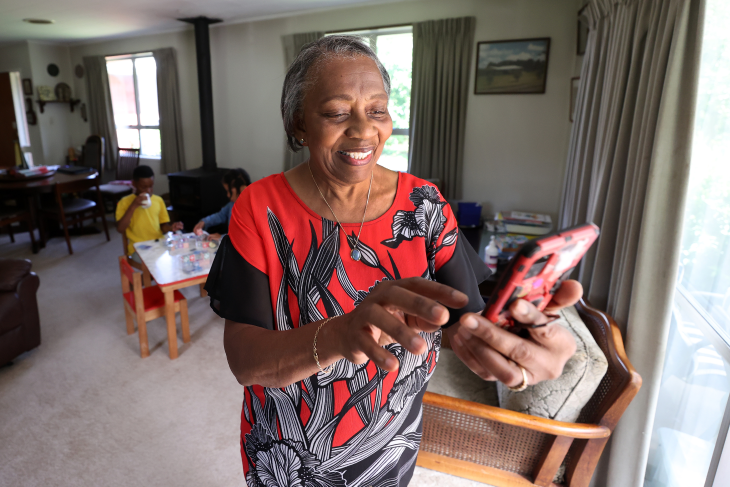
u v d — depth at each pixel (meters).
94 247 4.61
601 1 2.05
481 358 0.46
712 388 1.30
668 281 1.27
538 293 0.46
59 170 5.08
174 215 5.12
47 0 4.09
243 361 0.64
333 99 0.64
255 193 0.75
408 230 0.76
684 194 1.21
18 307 2.41
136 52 6.06
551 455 1.48
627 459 1.44
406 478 0.92
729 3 1.26
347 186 0.72
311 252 0.74
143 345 2.58
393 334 0.43
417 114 3.92
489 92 3.67
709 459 1.30
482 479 1.64
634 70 1.52
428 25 3.73
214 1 4.10
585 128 2.22
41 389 2.30
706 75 1.36
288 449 0.82
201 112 5.09
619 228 1.54
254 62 4.99
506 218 3.21
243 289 0.71
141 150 6.66
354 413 0.78
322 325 0.55
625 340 1.46
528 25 3.45
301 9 4.38
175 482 1.77
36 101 6.68
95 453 1.89
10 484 1.73
